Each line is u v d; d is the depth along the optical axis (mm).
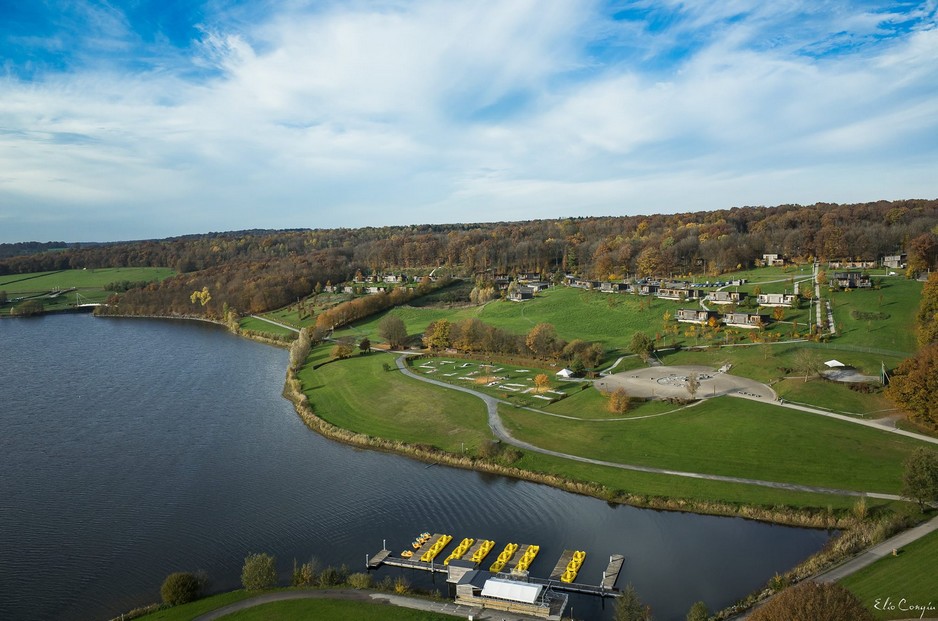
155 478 94750
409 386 132875
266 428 118250
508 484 88688
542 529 75312
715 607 57750
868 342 127812
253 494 88375
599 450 94375
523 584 59406
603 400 112000
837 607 40875
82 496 88625
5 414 128875
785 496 76312
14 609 62750
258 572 63438
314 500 86062
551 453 94938
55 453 105938
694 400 106438
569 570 64750
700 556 67188
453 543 73250
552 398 117875
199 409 131500
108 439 112812
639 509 79062
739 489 79125
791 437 88875
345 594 62000
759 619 43156
